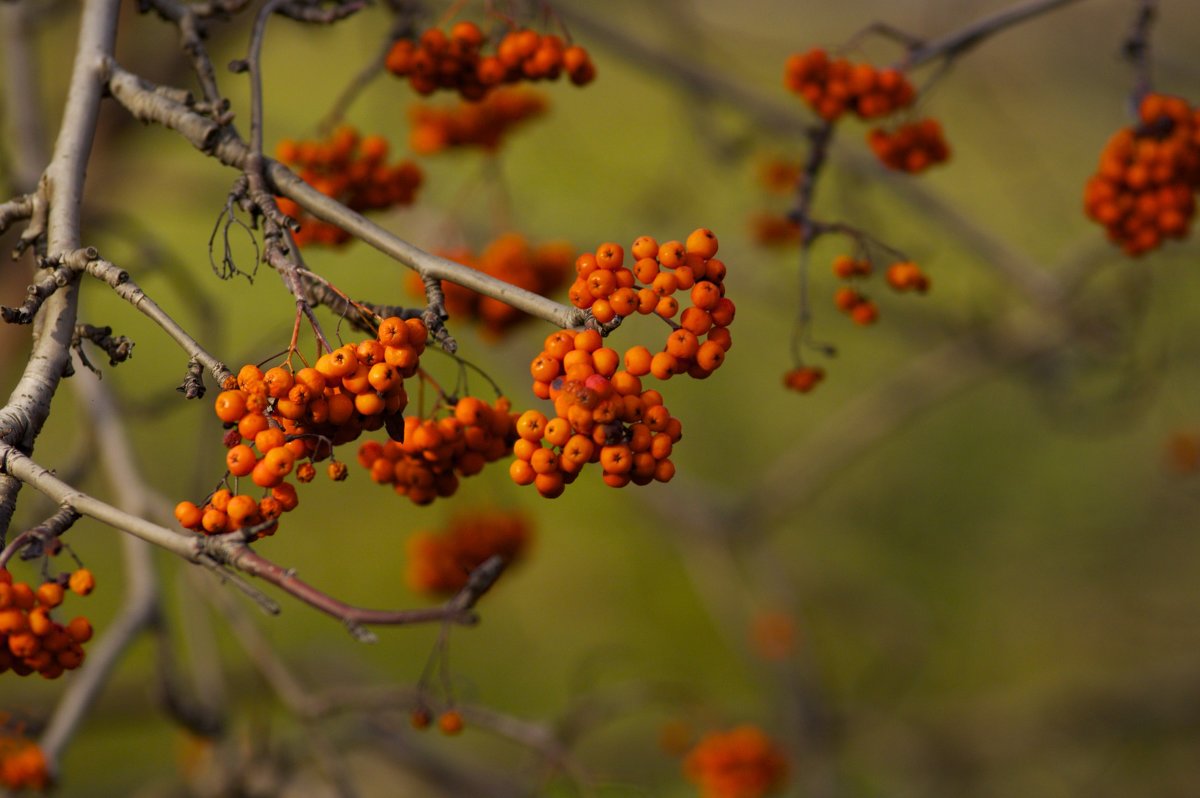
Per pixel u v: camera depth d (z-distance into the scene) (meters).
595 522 8.94
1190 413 7.78
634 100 7.63
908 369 5.99
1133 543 8.95
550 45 2.47
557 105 6.34
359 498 8.80
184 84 4.93
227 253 1.82
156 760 7.03
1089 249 5.18
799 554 8.20
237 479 1.59
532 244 4.25
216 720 3.73
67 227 1.82
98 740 7.05
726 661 8.06
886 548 8.77
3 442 1.58
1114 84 6.46
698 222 5.92
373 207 2.77
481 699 7.59
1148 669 7.60
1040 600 8.55
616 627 8.19
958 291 6.96
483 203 4.87
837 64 2.83
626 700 4.73
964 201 8.62
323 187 2.68
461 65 2.49
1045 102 7.07
